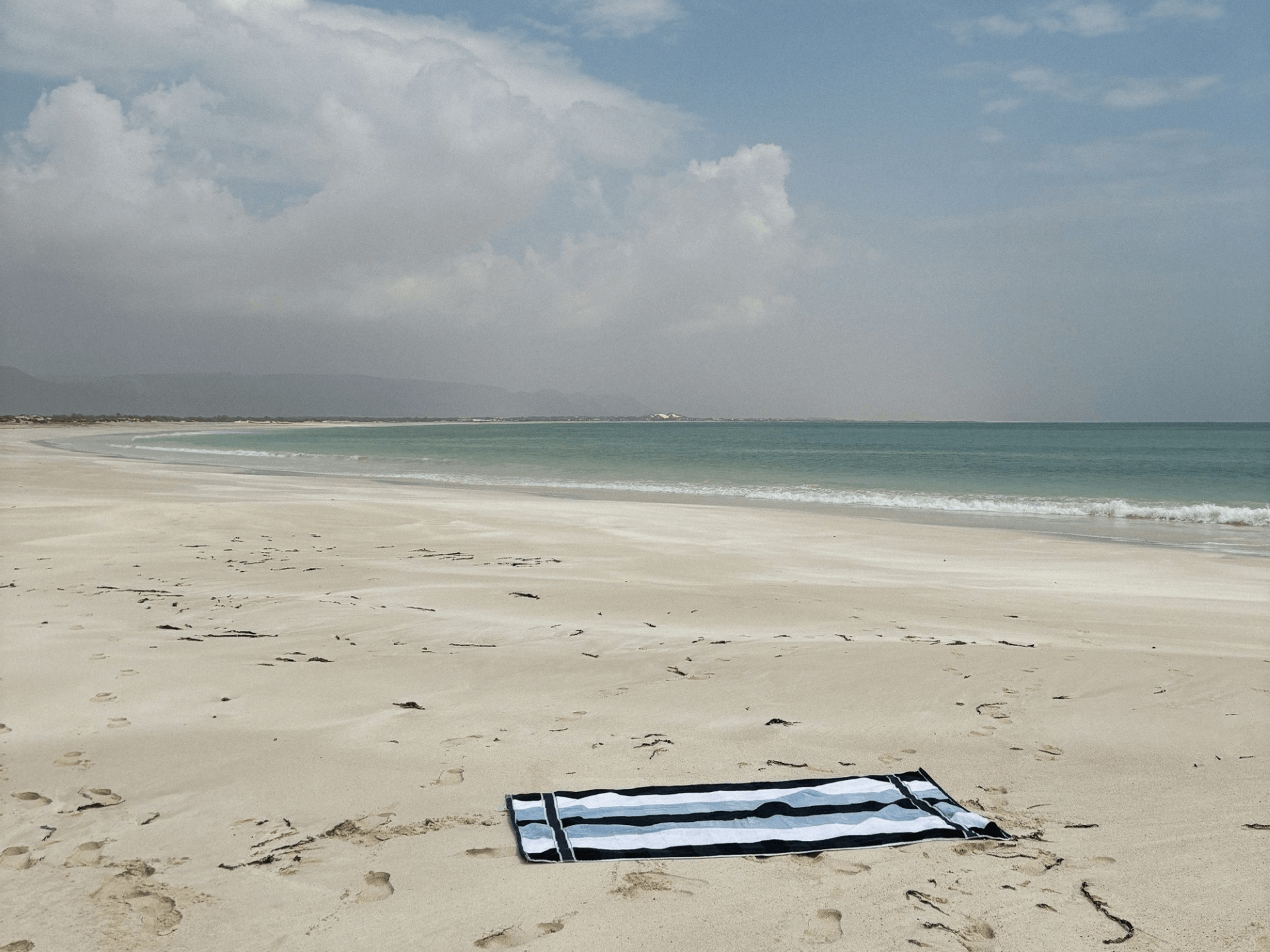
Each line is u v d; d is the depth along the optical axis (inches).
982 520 779.4
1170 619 371.2
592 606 373.7
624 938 124.0
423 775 187.9
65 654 281.9
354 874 143.6
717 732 216.8
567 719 226.5
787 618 357.1
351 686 255.0
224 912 131.6
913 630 337.1
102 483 991.0
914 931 125.2
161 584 407.8
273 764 194.4
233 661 279.3
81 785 181.8
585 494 1021.2
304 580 426.6
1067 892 136.3
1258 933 123.7
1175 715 226.1
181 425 6304.1
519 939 124.0
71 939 123.6
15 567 442.9
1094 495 1063.0
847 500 965.8
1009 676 263.9
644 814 165.0
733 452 2618.1
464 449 2645.2
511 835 158.2
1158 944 121.6
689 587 429.1
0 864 146.7
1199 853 149.1
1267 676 258.4
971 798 175.2
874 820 162.1
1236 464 1868.8
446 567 477.1
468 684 259.3
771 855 149.2
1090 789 179.5
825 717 228.5
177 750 202.2
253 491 940.0
